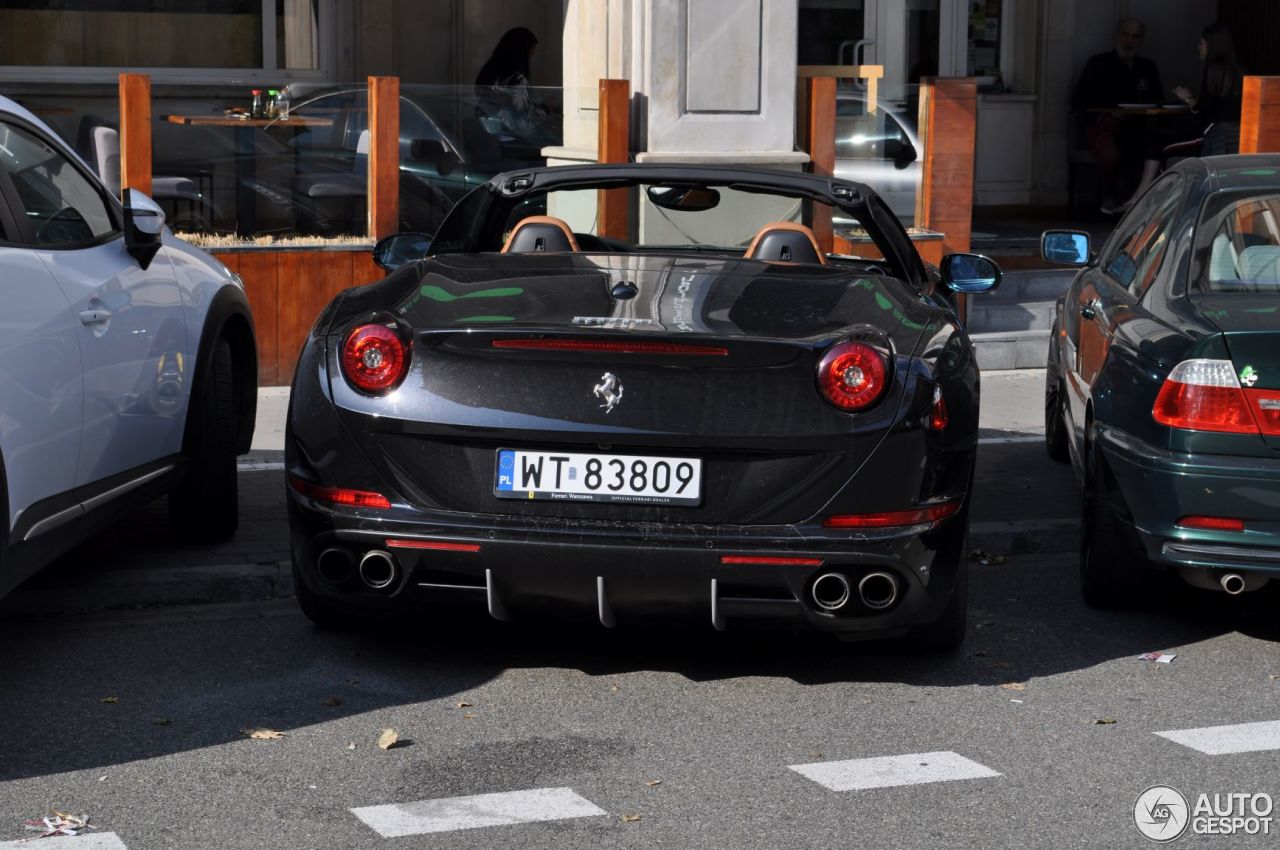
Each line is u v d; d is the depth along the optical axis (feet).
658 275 18.52
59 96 32.40
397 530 16.48
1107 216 56.90
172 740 15.87
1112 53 56.80
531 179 20.97
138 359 19.44
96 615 20.15
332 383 16.96
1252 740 16.25
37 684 17.49
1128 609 21.22
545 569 16.30
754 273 18.86
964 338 18.43
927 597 16.90
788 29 36.68
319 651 18.74
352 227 34.50
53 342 17.02
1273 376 18.08
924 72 55.98
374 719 16.56
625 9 36.06
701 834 13.71
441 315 16.99
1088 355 22.79
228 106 33.35
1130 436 19.33
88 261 18.52
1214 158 23.40
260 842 13.47
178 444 21.15
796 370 16.29
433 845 13.44
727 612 16.52
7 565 16.29
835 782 14.96
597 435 16.17
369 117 34.27
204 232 33.42
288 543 22.67
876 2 54.44
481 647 18.89
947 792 14.74
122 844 13.38
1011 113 57.98
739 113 36.55
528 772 15.12
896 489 16.42
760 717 16.75
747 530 16.25
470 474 16.48
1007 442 30.91
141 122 32.65
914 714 16.90
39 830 13.64
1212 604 21.50
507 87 35.96
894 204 39.34
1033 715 16.94
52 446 17.04
